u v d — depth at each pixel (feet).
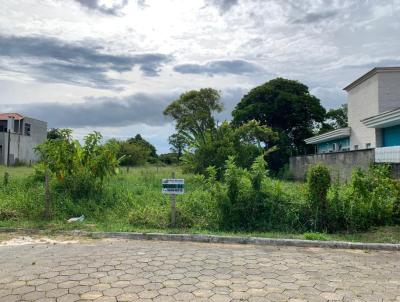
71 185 33.19
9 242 22.27
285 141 101.71
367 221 25.54
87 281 14.98
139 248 20.74
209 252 19.93
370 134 65.92
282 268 17.02
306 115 105.50
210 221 26.21
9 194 34.73
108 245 21.52
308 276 15.87
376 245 21.21
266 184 27.43
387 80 62.49
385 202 25.82
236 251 20.27
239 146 62.90
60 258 18.42
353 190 26.58
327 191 26.02
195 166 60.13
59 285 14.52
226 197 26.50
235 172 27.25
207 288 14.28
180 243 22.29
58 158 32.73
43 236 23.94
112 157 34.50
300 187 28.14
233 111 112.88
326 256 19.36
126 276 15.62
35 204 30.40
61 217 28.71
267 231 25.03
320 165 26.61
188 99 130.93
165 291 13.93
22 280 15.10
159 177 54.49
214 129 67.15
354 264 17.87
